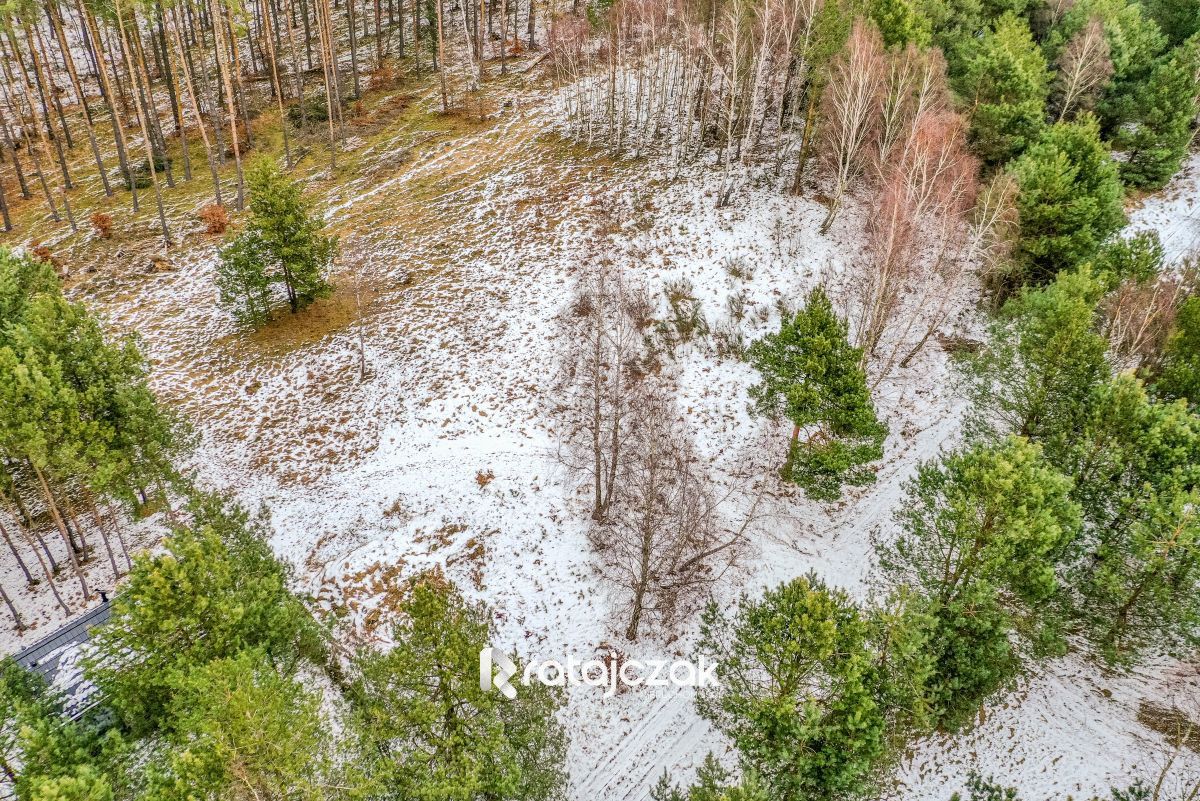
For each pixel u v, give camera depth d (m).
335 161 45.59
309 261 31.78
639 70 49.03
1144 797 19.12
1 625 23.08
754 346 25.42
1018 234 30.19
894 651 17.56
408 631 15.65
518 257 37.53
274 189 30.56
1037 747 21.48
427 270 37.09
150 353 32.72
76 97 54.00
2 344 22.86
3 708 14.96
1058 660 23.30
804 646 15.12
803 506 27.41
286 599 18.52
